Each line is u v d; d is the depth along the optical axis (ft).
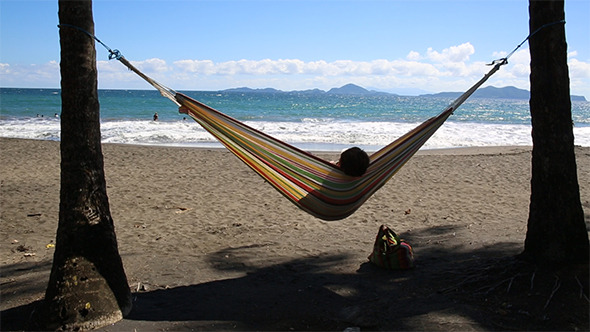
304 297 13.64
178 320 12.02
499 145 60.29
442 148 55.36
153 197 27.37
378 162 14.87
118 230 21.12
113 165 37.14
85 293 11.53
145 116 101.81
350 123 93.45
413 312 12.32
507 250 17.04
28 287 14.52
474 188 30.22
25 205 25.07
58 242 11.85
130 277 15.37
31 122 80.02
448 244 18.56
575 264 12.85
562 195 13.00
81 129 11.69
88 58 11.59
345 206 15.23
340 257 17.42
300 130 75.15
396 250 15.75
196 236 20.26
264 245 18.98
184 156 42.09
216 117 14.35
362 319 12.00
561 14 12.75
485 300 12.59
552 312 11.57
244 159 15.31
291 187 15.05
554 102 12.88
